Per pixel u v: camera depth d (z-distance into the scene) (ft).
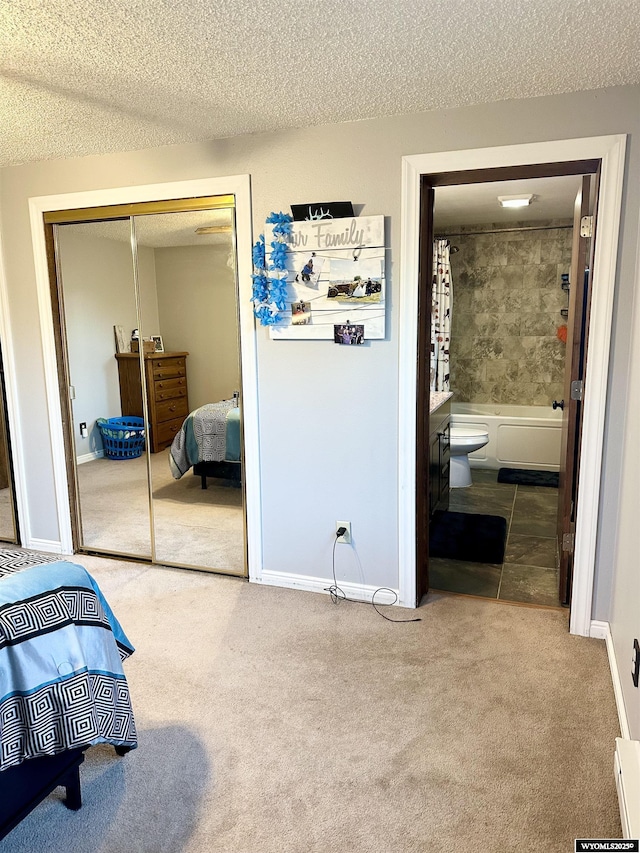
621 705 6.52
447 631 8.51
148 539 11.26
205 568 10.70
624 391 7.66
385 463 9.01
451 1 5.07
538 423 17.34
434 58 6.29
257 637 8.40
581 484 8.02
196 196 9.39
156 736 6.41
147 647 8.16
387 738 6.33
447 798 5.52
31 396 11.16
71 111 7.79
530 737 6.32
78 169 10.02
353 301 8.64
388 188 8.33
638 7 5.19
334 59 6.26
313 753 6.13
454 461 15.78
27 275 10.72
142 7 5.11
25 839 5.14
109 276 10.43
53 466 11.26
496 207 14.65
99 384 11.00
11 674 4.70
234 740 6.33
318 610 9.17
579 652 7.93
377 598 9.41
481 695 7.04
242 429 9.82
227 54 6.13
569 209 15.16
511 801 5.47
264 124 8.45
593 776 5.76
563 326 17.43
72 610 5.20
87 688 5.08
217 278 9.76
